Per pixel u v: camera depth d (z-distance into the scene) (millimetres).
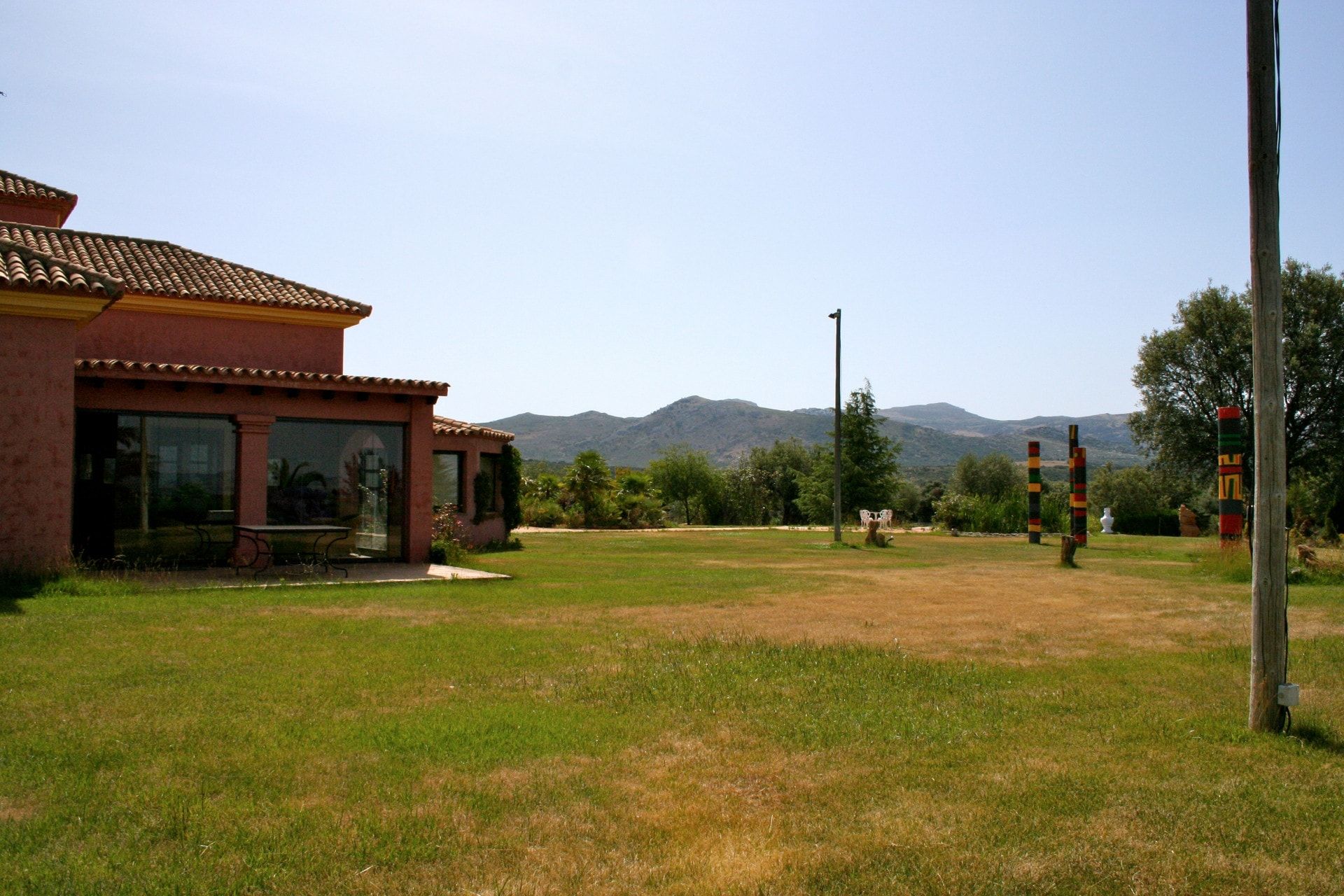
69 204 21141
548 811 4855
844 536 33250
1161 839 4590
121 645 8695
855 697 7312
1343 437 39656
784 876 4129
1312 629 10773
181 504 15445
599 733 6238
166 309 18266
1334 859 4375
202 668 7809
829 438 45625
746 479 53938
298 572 15312
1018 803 5047
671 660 8586
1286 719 6520
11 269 12797
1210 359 42406
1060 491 40875
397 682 7523
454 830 4574
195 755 5547
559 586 14594
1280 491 6566
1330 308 40375
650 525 39750
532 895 3932
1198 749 6066
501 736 6090
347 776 5281
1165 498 52750
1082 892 4039
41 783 5043
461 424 24562
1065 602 13508
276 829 4508
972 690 7652
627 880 4094
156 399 15133
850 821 4793
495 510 26109
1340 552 19719
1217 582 16547
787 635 10297
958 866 4254
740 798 5117
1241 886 4109
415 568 16547
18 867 4035
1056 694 7500
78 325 13922
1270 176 6652
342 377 15977
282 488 16203
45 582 12258
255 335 19188
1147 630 10914
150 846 4305
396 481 17266
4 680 7230
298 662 8203
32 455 12820
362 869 4141
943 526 36875
